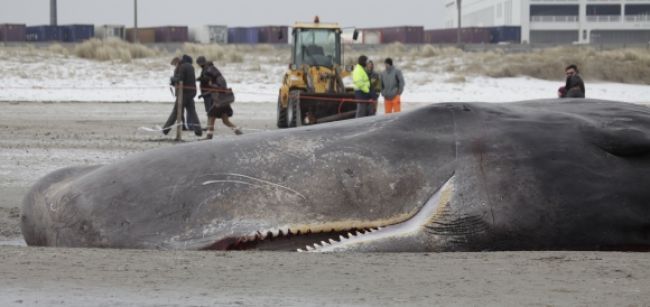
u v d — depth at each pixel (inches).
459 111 658.8
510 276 525.7
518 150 628.1
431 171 631.2
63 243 658.2
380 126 663.1
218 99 1721.2
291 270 540.7
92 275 525.3
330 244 610.2
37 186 710.5
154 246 621.9
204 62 1756.9
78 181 679.7
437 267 550.0
